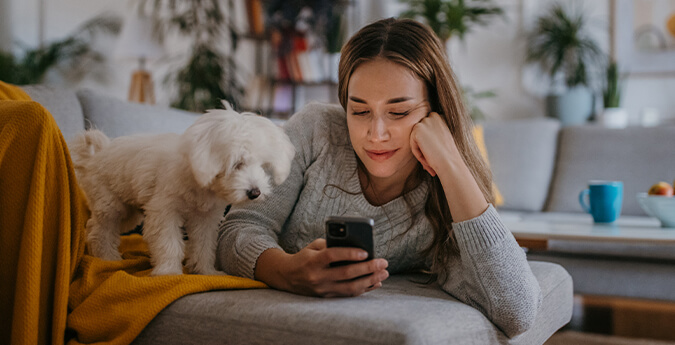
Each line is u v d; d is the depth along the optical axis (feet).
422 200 3.34
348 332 2.22
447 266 3.14
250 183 2.93
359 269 2.53
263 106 12.39
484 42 12.75
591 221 5.95
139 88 10.87
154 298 2.64
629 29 11.52
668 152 8.14
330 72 12.41
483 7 12.18
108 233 3.46
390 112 2.94
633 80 11.55
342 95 3.30
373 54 2.94
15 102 2.83
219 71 11.69
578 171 8.70
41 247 2.65
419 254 3.41
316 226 3.40
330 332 2.25
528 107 12.46
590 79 11.86
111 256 3.44
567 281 3.71
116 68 13.64
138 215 3.66
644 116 10.77
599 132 8.83
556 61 11.75
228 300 2.59
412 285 3.22
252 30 12.78
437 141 2.92
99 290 2.73
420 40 3.04
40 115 2.73
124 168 3.26
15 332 2.52
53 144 2.82
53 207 2.81
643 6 11.40
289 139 3.44
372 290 2.92
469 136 3.20
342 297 2.63
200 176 2.85
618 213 5.55
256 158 3.01
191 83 11.50
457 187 2.84
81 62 13.17
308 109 3.72
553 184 9.00
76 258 2.97
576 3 11.96
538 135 9.37
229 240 3.14
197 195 3.16
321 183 3.39
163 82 12.21
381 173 3.06
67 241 2.82
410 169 3.31
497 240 2.75
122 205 3.45
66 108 4.55
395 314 2.31
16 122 2.70
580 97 11.18
